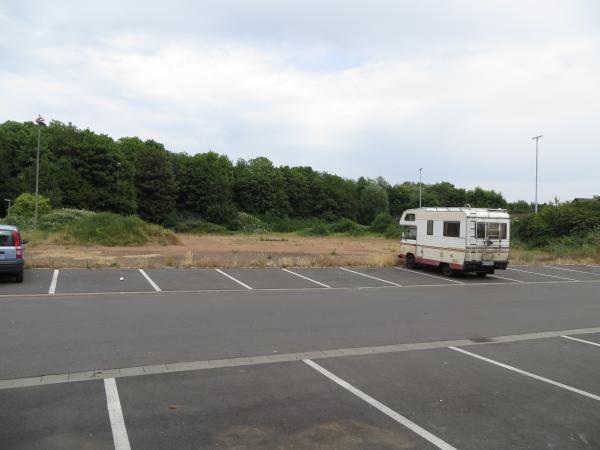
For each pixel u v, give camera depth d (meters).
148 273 16.84
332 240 53.34
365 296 14.11
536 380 6.58
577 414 5.38
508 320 11.02
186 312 10.66
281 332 8.99
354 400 5.59
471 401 5.69
